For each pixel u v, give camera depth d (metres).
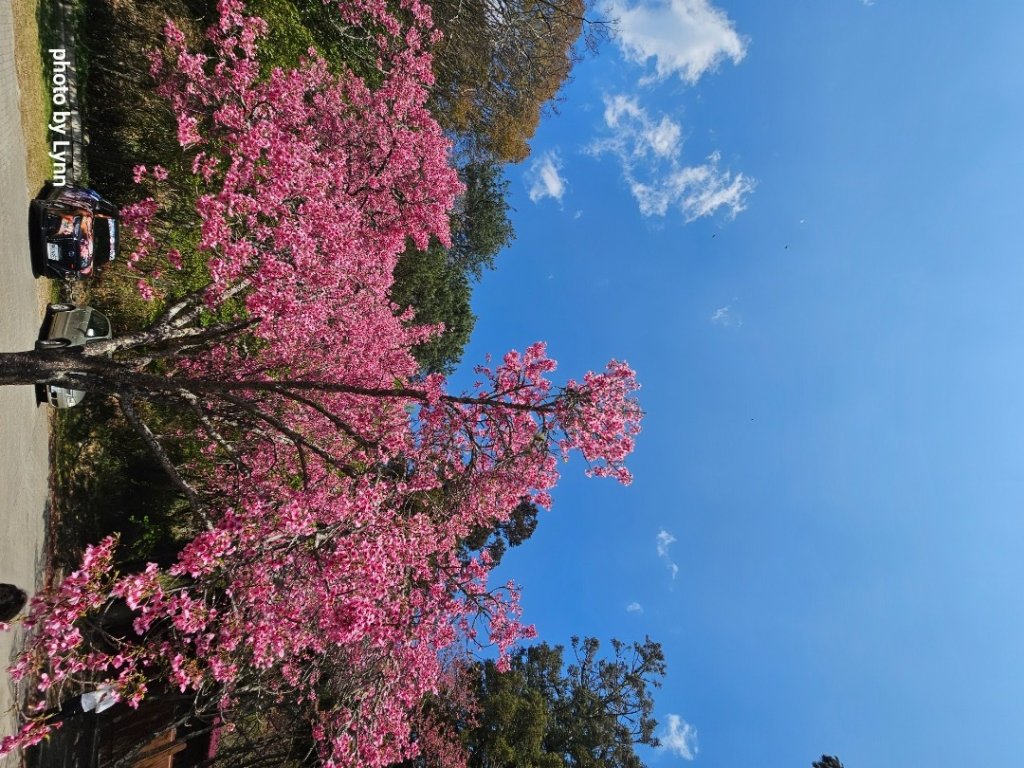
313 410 9.41
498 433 7.51
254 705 8.84
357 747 6.77
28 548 7.77
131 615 7.82
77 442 9.62
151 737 8.04
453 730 14.62
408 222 10.12
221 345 9.45
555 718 18.31
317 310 7.46
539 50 20.45
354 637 5.66
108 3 10.44
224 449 7.92
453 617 7.44
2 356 5.75
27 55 8.21
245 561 5.41
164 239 10.54
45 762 6.95
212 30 8.22
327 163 8.07
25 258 8.00
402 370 10.73
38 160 8.51
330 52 13.06
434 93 18.08
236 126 7.39
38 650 4.42
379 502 6.16
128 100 10.65
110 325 9.70
